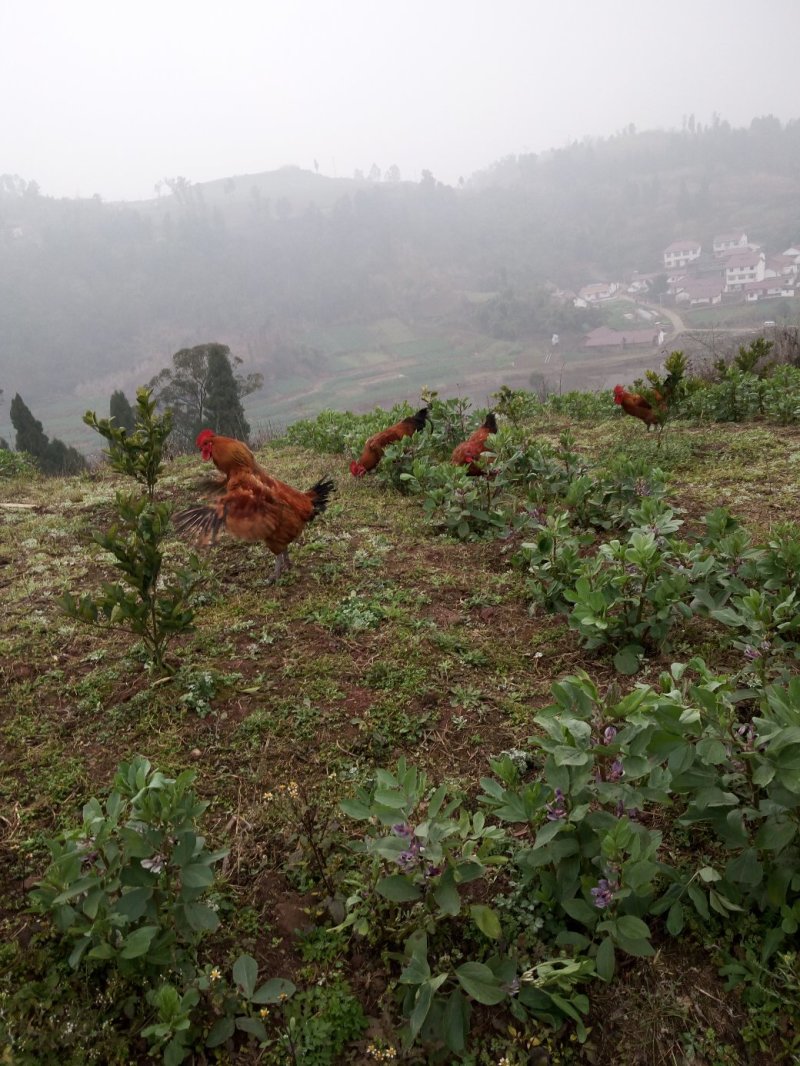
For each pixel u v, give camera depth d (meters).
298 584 5.28
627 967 2.42
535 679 4.04
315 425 11.30
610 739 2.53
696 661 2.78
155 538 3.83
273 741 3.56
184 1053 2.15
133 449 6.12
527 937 2.48
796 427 9.41
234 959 2.51
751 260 158.12
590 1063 2.19
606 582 4.14
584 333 151.62
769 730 2.40
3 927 2.62
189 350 29.83
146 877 2.35
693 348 20.41
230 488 4.48
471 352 157.25
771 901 2.37
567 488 6.50
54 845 2.36
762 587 4.36
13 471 10.92
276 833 3.00
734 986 2.32
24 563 6.02
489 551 5.83
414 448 7.63
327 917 2.66
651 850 2.35
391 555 5.80
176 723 3.72
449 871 2.41
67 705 3.91
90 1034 2.20
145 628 3.95
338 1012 2.32
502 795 2.62
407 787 2.47
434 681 4.00
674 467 7.84
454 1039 2.20
